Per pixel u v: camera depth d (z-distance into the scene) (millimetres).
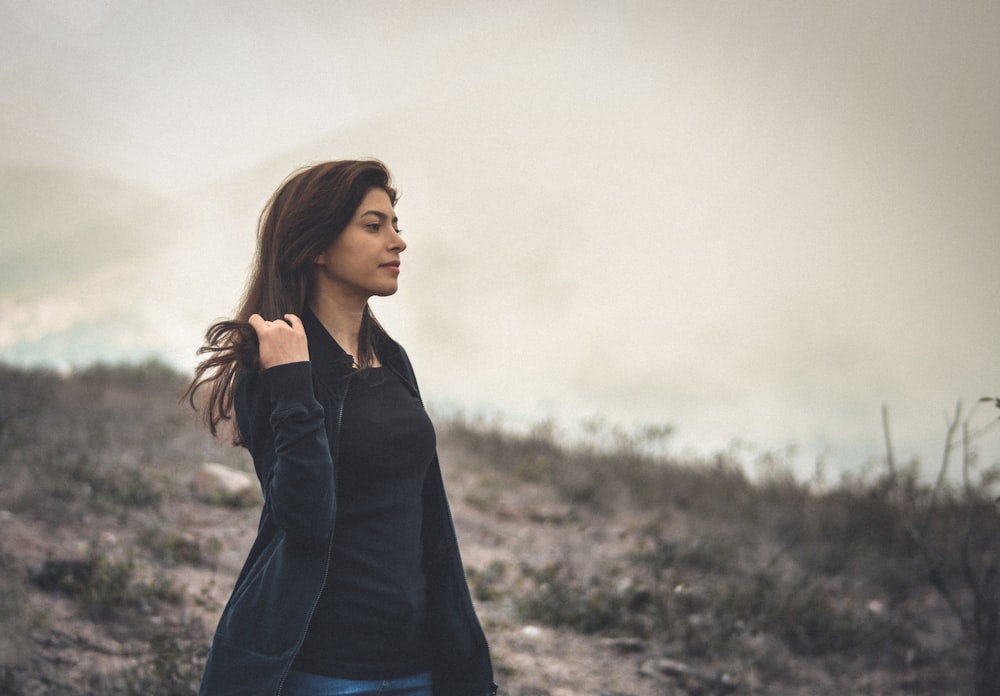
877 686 5344
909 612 6371
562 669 5062
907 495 8156
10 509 6082
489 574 6387
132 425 8844
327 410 2283
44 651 4387
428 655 2406
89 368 12766
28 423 8109
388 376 2455
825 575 7258
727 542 7527
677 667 5191
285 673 2131
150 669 4254
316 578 2182
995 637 4832
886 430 5039
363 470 2291
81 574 5137
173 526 6270
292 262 2389
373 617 2244
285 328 2223
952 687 5355
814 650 5770
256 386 2309
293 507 2121
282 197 2436
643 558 7039
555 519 8156
